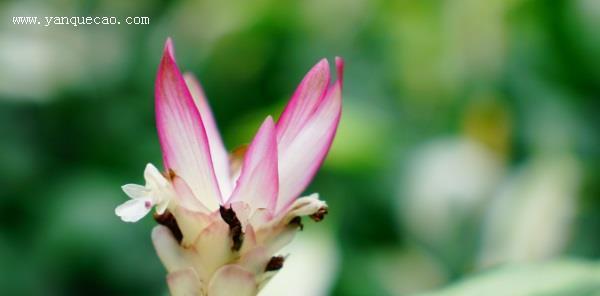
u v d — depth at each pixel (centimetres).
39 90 139
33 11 150
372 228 116
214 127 62
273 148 59
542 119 123
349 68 135
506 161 119
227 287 59
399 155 118
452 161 117
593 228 112
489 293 71
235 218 59
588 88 125
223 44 143
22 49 143
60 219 121
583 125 122
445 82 128
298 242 98
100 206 123
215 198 59
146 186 59
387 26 136
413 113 129
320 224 103
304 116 60
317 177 116
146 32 150
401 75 131
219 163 61
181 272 59
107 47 149
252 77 142
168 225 59
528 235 107
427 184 114
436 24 130
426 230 112
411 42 131
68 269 119
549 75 126
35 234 122
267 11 141
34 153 133
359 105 125
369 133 114
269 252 59
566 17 122
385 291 108
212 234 59
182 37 149
